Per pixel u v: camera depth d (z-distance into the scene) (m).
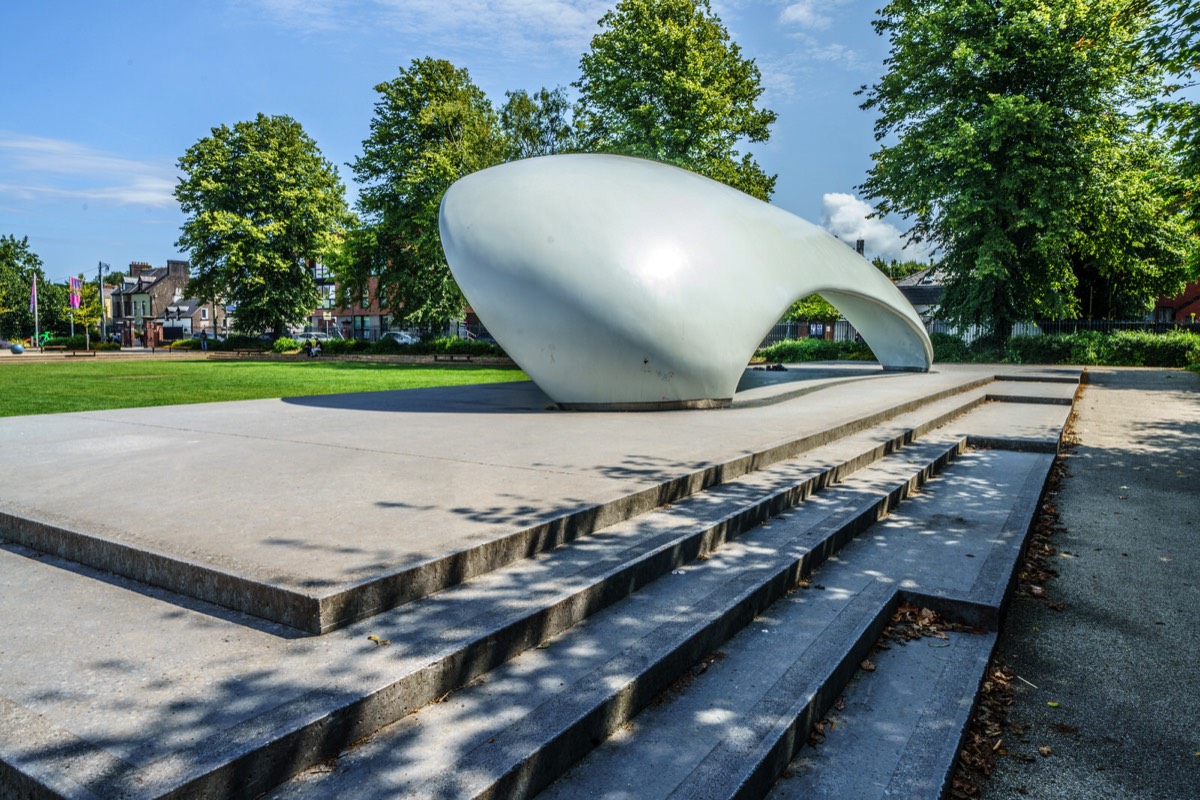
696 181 12.17
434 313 37.88
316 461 5.90
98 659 2.61
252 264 43.47
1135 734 3.22
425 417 9.12
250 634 2.84
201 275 44.53
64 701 2.29
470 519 4.04
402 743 2.34
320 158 46.75
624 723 2.75
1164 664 3.87
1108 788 2.85
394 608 3.12
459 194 10.99
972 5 25.89
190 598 3.25
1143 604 4.67
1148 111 13.23
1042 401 13.52
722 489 5.57
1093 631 4.27
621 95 29.94
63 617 3.02
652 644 3.11
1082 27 24.91
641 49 28.41
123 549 3.51
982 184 25.75
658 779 2.41
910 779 2.64
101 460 5.94
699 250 10.12
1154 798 2.79
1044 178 24.92
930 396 12.08
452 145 35.59
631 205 10.25
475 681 2.78
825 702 3.08
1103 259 30.62
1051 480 8.05
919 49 27.47
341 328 71.38
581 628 3.29
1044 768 2.97
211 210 42.75
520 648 3.02
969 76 26.38
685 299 9.65
